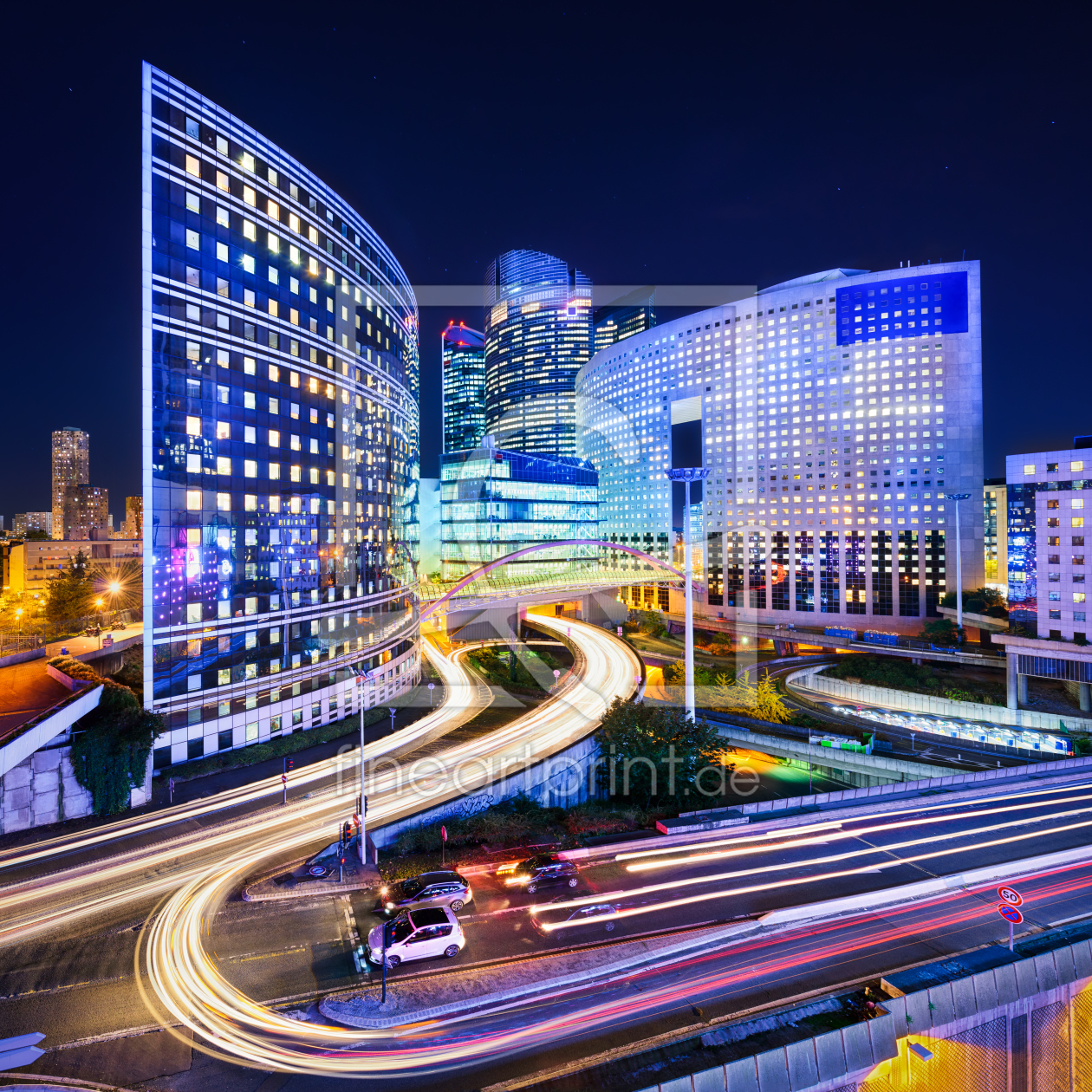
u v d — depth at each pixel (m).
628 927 27.08
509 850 35.16
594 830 38.44
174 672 47.88
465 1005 21.98
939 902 29.69
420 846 35.72
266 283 55.94
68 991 22.98
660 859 34.25
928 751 65.62
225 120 52.34
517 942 25.97
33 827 37.94
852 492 133.12
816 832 38.03
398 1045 20.17
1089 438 77.62
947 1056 21.62
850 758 63.38
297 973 23.97
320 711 60.62
